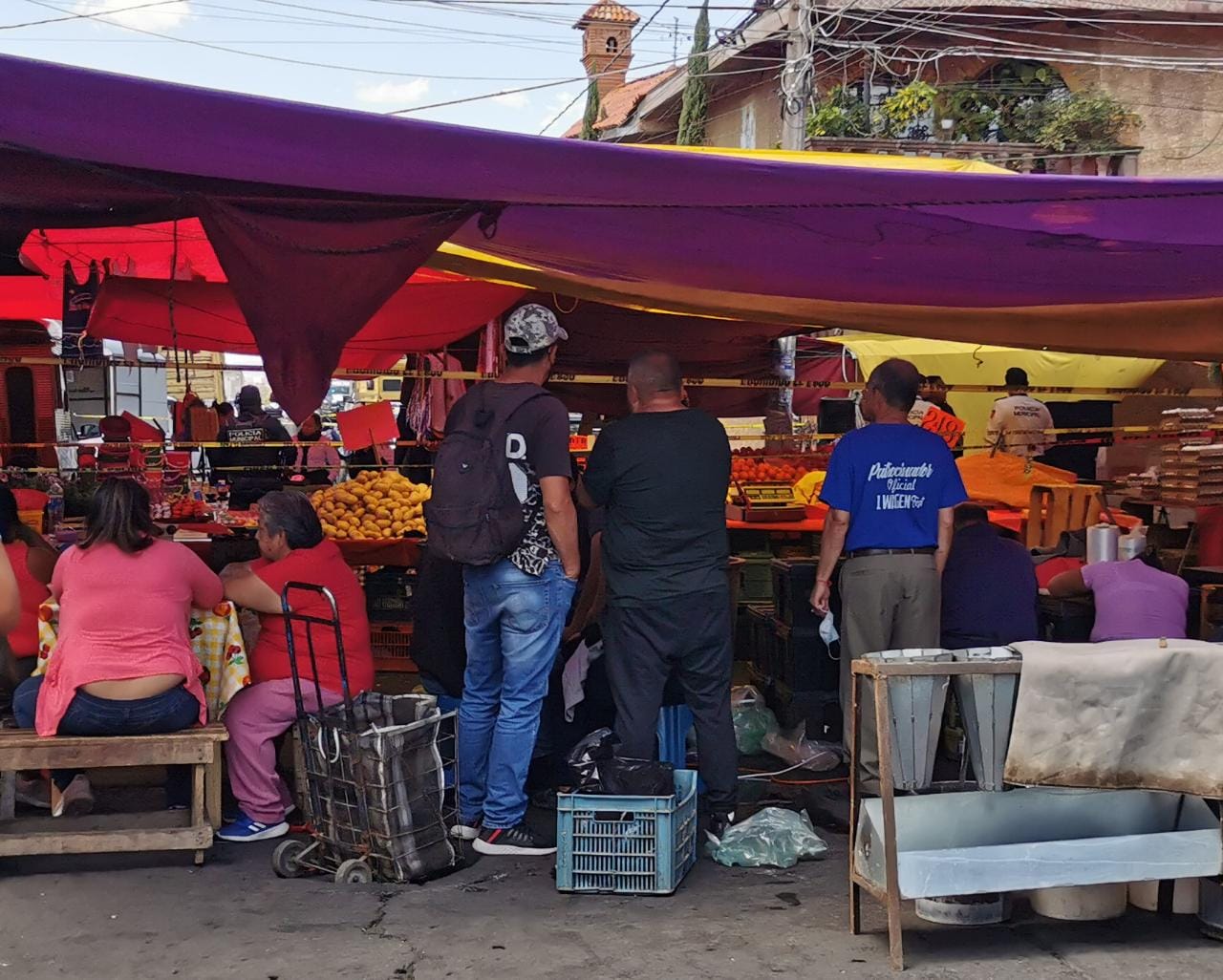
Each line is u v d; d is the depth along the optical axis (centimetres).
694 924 426
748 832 494
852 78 2100
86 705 461
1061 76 2006
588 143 378
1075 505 795
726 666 501
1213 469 723
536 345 491
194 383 2338
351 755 462
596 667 586
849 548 524
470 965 392
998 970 386
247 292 430
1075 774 389
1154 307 633
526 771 504
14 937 413
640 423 488
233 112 348
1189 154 1905
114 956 398
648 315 1080
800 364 1517
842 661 534
